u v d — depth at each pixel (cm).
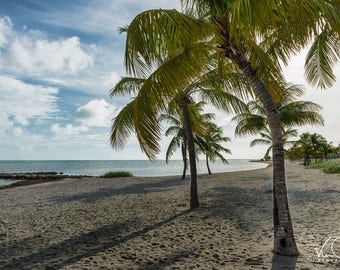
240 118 2056
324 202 1009
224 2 462
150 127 442
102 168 8856
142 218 901
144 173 4966
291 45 552
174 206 1102
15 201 1428
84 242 654
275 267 438
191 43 427
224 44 485
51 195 1634
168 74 451
